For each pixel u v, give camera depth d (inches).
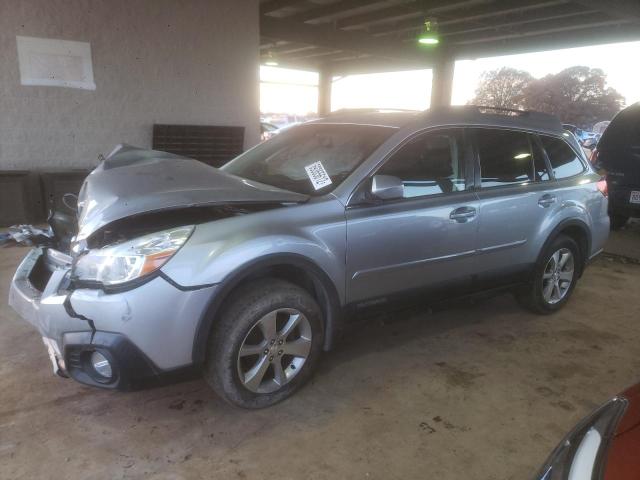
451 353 142.4
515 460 99.9
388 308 130.5
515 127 154.2
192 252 97.8
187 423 107.7
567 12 423.5
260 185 119.3
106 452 98.1
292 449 100.7
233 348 103.6
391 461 98.3
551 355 143.3
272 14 522.3
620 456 59.0
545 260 161.3
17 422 106.0
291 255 107.9
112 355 93.7
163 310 95.0
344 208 118.0
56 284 104.0
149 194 103.0
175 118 311.4
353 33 565.0
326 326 120.6
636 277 217.5
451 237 135.3
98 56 281.9
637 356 144.3
